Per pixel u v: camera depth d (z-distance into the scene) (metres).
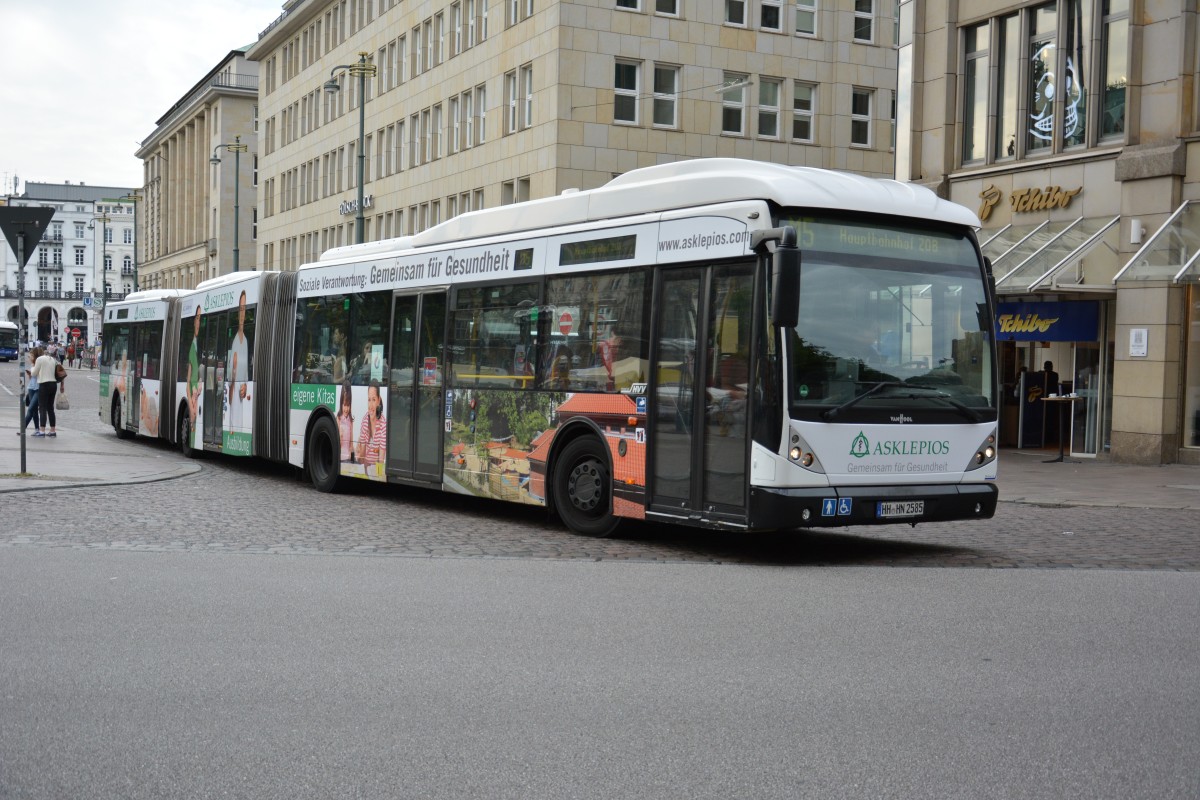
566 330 13.55
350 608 8.88
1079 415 25.61
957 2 28.44
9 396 52.75
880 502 11.37
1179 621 8.59
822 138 50.56
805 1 50.22
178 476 20.03
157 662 7.17
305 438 19.05
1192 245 22.66
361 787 5.04
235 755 5.45
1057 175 25.88
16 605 8.88
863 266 11.52
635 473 12.49
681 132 47.56
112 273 165.62
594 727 5.93
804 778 5.18
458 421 15.32
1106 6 25.19
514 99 49.69
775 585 10.12
